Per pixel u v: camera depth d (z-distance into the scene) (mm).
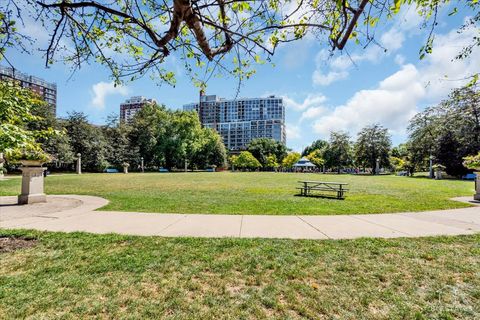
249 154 74000
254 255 4023
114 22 2756
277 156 84625
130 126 55750
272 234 5273
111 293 2865
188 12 2152
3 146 3672
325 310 2574
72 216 7004
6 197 10875
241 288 3012
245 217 6910
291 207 8547
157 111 54594
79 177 26250
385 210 8133
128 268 3520
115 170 49750
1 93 4102
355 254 4109
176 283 3109
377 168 51938
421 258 3955
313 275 3348
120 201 9773
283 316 2482
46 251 4191
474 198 10711
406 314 2510
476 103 30984
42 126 33281
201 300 2742
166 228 5730
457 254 4121
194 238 4914
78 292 2881
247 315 2488
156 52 2674
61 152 35281
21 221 6395
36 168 9414
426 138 37344
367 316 2484
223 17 2438
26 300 2701
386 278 3271
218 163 65500
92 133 44531
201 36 2467
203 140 58250
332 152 59094
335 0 2080
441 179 29703
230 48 2811
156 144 55375
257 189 14898
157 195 11727
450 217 7094
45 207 8484
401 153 71750
